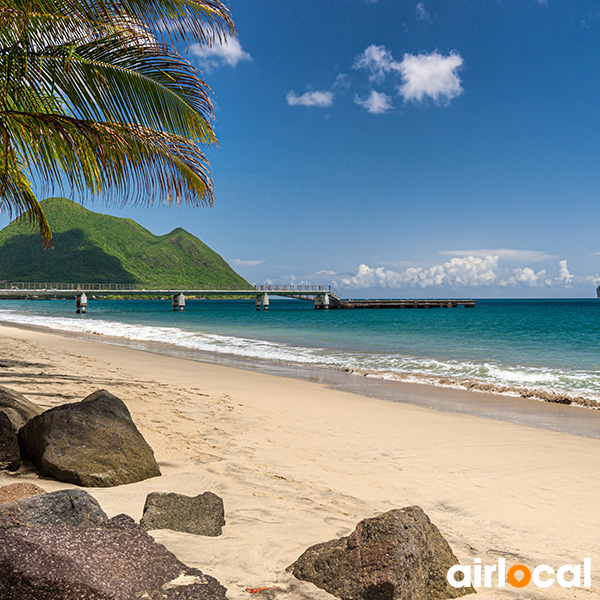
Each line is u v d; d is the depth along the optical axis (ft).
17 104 18.56
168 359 48.78
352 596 6.63
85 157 19.35
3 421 11.92
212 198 23.67
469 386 36.78
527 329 113.29
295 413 25.34
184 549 7.89
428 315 214.69
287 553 8.36
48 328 95.91
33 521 6.68
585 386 37.50
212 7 20.10
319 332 100.58
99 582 4.85
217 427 20.34
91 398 13.66
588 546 10.73
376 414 26.48
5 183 19.33
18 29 16.33
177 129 22.67
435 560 7.54
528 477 16.11
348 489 13.84
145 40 19.01
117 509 9.87
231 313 232.73
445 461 17.72
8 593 4.54
